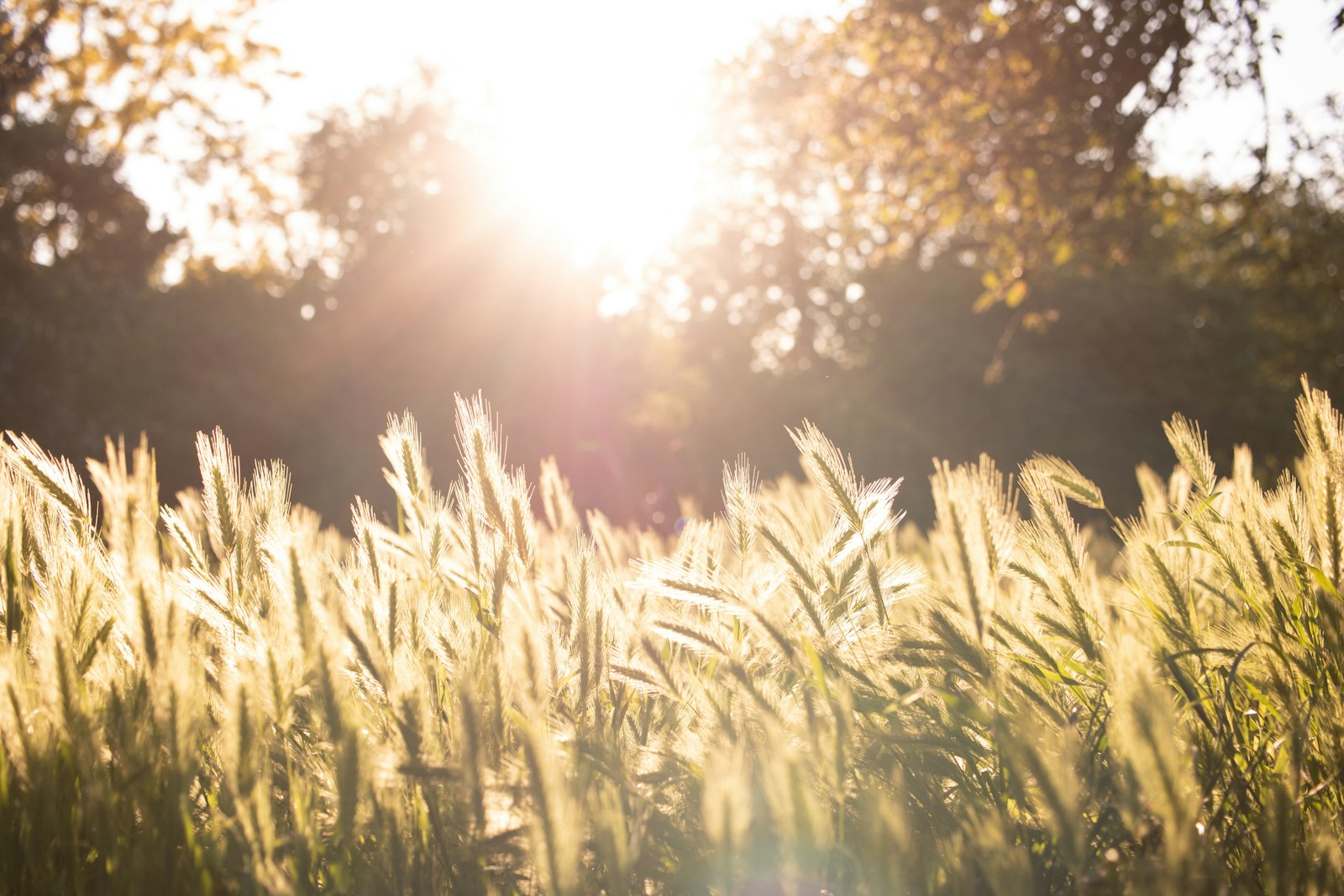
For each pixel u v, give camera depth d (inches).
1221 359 1139.3
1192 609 80.4
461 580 81.4
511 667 66.9
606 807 54.4
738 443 1368.1
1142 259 1155.9
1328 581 68.0
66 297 816.3
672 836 61.2
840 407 1202.0
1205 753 64.1
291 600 67.0
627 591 83.5
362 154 1408.7
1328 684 67.1
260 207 715.4
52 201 792.9
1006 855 51.6
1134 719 51.4
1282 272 430.9
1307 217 395.5
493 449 80.4
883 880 51.4
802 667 68.8
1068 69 362.0
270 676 65.4
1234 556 77.8
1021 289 438.6
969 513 72.4
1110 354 1160.2
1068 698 75.5
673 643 83.9
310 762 67.6
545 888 52.7
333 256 1445.6
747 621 72.1
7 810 59.8
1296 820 56.9
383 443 85.7
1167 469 1135.6
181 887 55.7
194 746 58.2
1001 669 71.8
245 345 1143.6
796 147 536.1
